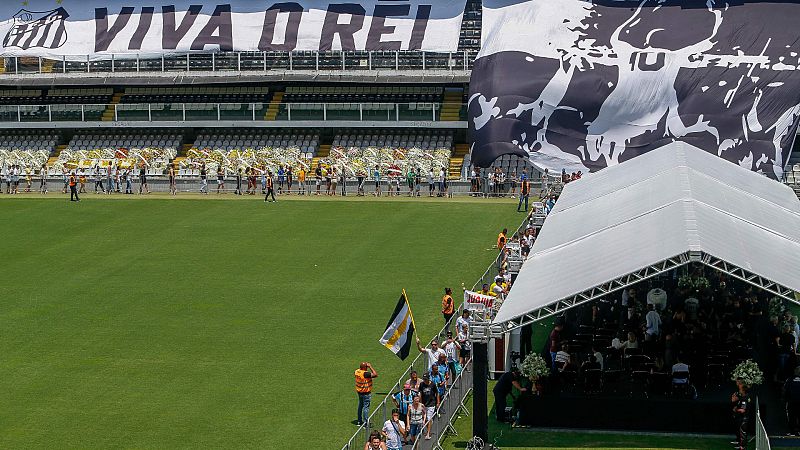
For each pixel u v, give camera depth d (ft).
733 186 162.81
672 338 128.47
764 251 120.37
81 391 140.05
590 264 122.72
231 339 161.17
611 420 122.21
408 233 226.99
